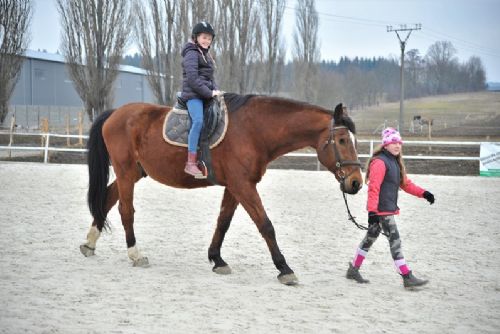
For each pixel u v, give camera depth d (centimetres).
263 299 492
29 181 1347
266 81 3806
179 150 579
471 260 654
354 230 827
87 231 782
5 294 484
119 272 577
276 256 546
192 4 2975
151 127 605
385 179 538
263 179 1481
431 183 1430
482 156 1631
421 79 11281
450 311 470
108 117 646
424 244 738
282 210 998
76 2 3038
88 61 3089
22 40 3209
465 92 10981
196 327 414
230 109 569
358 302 489
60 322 416
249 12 3438
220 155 559
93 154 648
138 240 739
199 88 557
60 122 4253
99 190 645
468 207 1047
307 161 2155
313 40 4409
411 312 465
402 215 956
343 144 519
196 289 520
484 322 445
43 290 500
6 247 673
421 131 3953
